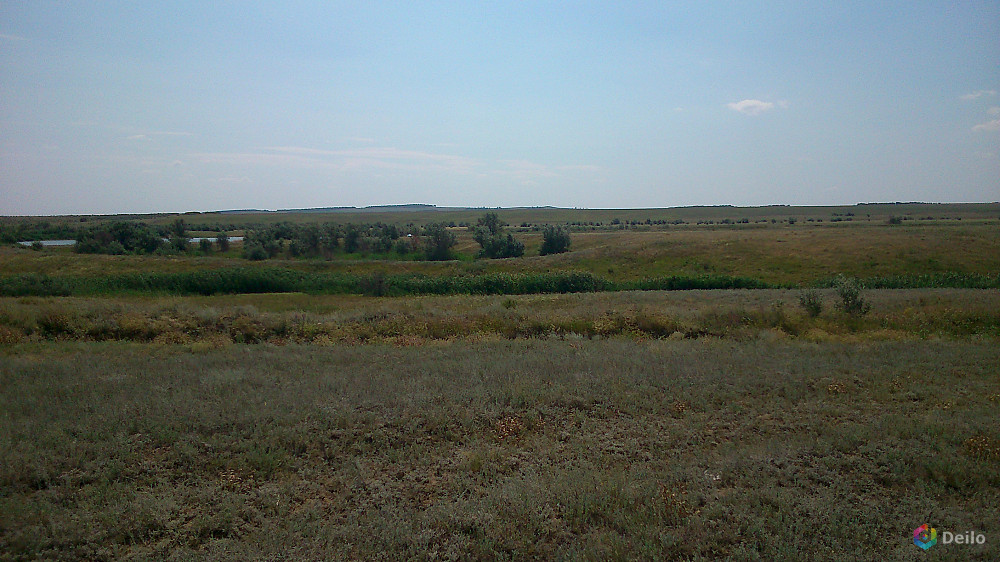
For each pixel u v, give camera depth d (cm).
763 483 721
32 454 762
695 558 555
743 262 5491
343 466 779
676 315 2242
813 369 1316
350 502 694
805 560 553
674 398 1087
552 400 1058
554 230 7162
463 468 777
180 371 1262
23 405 986
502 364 1345
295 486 727
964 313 2183
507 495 675
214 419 912
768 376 1245
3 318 1927
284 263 5556
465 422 935
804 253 5569
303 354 1538
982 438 838
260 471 765
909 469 757
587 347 1659
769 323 2167
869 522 622
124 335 1948
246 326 2042
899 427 904
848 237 6025
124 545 600
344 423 921
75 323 1958
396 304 2958
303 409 973
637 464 783
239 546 586
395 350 1631
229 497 689
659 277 4984
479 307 2636
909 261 5125
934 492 698
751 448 838
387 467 786
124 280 4325
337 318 2219
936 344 1689
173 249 7006
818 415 997
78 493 686
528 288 4566
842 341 1895
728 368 1318
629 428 934
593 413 1012
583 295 3541
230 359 1428
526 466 777
